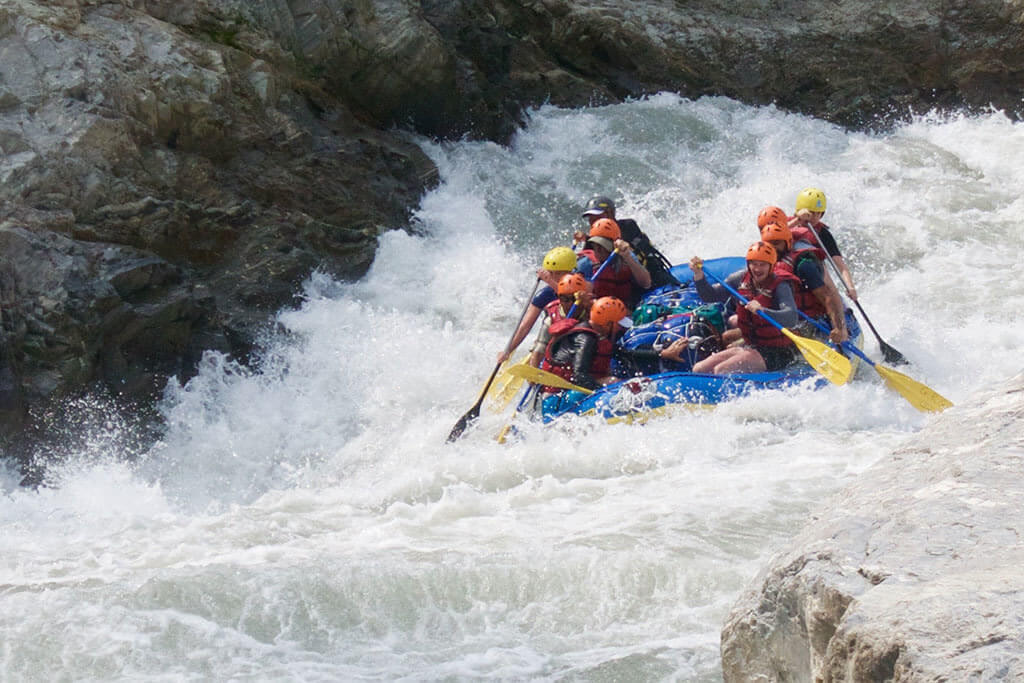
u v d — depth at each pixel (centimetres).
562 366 2969
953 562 1070
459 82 4556
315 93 4025
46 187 3088
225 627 1803
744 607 1212
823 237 3278
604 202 3334
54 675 1678
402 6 4284
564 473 2545
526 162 4675
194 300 3159
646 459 2562
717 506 2180
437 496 2494
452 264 3828
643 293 3341
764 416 2775
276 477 2859
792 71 5456
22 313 2828
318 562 2002
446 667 1689
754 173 4756
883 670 964
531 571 1894
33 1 3347
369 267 3741
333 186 3816
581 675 1648
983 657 907
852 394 2859
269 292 3422
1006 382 1608
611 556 1920
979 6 5469
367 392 3244
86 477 2759
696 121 5084
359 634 1802
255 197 3612
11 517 2517
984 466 1277
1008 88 5500
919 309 3722
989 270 3972
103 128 3212
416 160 4228
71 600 1881
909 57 5497
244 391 3172
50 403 2800
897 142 5119
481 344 3491
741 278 3203
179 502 2702
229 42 3850
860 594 1055
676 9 5616
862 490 1306
